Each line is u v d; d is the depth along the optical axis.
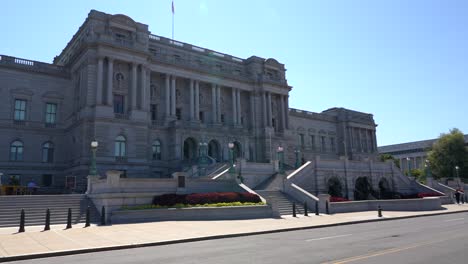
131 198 31.77
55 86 61.03
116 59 58.06
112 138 55.34
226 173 45.03
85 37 59.59
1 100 55.56
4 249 17.30
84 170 52.28
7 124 55.38
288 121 82.94
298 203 40.47
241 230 24.16
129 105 59.19
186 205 31.94
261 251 15.76
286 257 13.96
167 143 63.75
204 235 21.78
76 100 59.22
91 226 26.33
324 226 27.50
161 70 65.75
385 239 18.78
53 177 58.62
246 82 78.12
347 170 55.09
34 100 58.56
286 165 66.25
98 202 31.47
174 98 67.00
